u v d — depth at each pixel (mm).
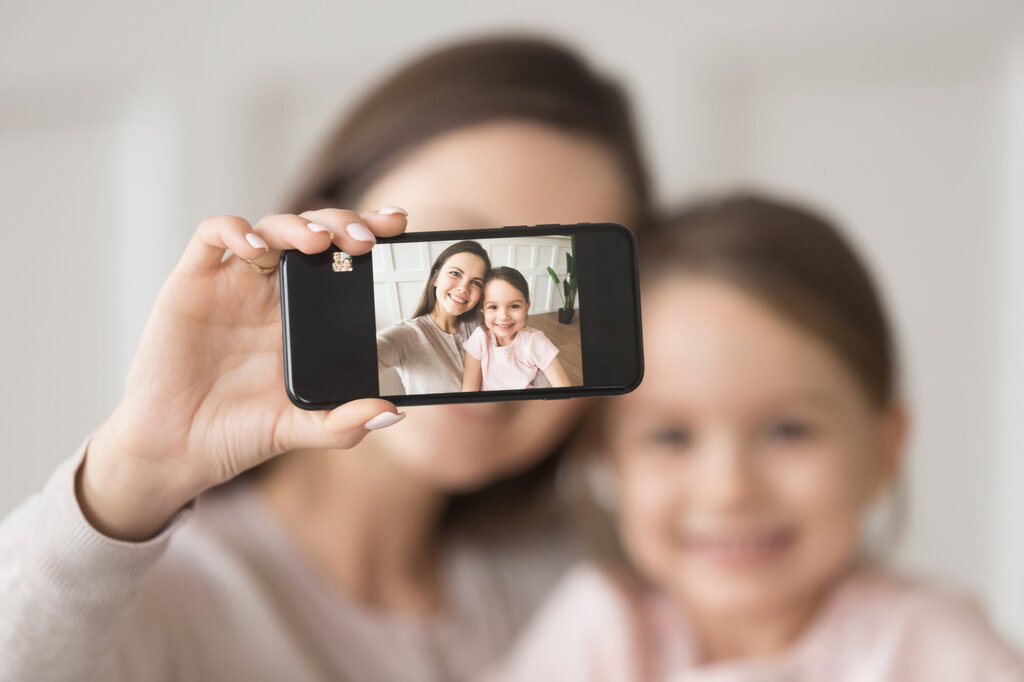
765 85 1410
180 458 517
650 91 1408
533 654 1019
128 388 509
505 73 920
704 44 1408
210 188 1412
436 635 1008
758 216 1003
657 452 943
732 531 900
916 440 1400
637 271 565
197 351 512
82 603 513
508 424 950
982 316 1398
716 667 903
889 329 1009
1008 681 776
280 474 1004
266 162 1420
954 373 1403
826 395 913
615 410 963
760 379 907
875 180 1409
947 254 1403
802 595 903
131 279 1438
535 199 877
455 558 1153
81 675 528
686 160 1400
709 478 908
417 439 929
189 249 501
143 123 1448
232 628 850
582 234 565
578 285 565
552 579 1172
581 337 564
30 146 1464
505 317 555
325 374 528
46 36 1446
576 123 909
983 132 1398
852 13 1399
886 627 834
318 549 987
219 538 914
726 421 915
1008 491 1377
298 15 1425
